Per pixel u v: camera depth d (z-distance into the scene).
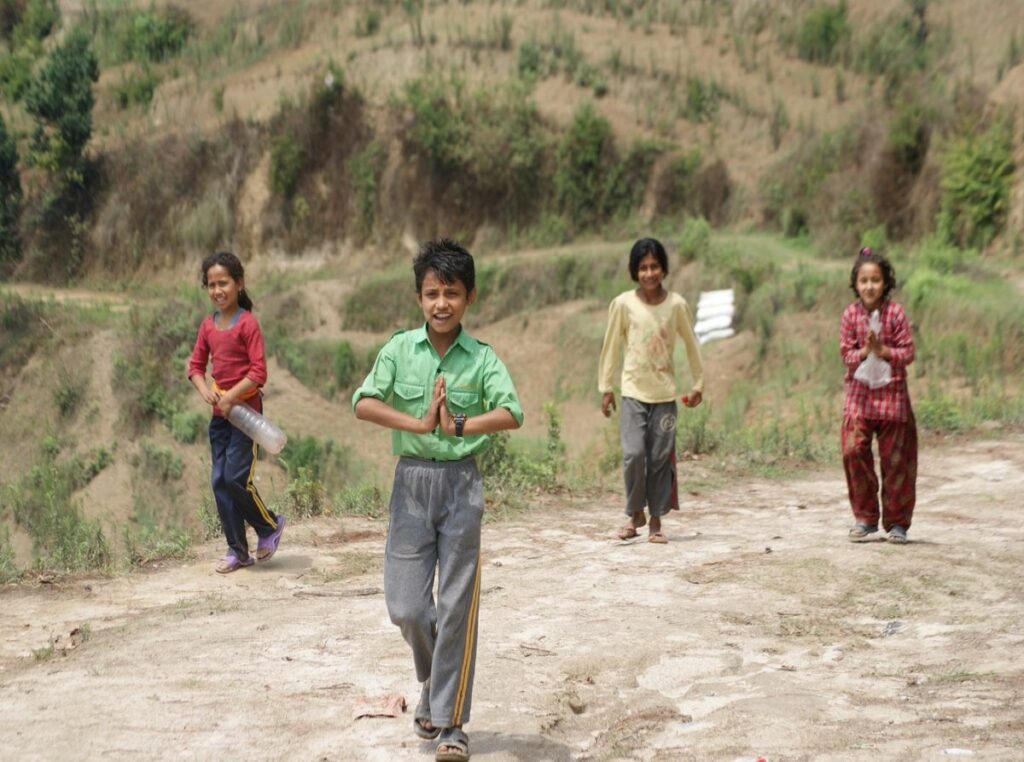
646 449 8.48
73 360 23.52
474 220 34.56
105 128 40.03
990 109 26.98
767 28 38.06
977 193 25.59
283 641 5.85
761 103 34.84
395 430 4.32
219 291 7.60
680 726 4.62
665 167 33.25
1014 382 17.09
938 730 4.32
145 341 23.30
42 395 23.19
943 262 23.31
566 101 35.47
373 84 36.88
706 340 22.92
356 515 9.95
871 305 7.86
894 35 35.09
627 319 8.43
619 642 5.78
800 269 24.00
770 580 7.06
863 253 7.90
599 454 16.08
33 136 38.38
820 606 6.50
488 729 4.54
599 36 38.31
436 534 4.30
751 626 6.12
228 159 37.22
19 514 13.94
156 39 44.47
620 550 8.38
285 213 36.25
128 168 38.09
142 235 37.38
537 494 11.05
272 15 44.00
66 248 37.62
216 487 7.74
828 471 12.41
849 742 4.24
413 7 41.66
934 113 27.81
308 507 10.04
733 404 19.72
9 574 7.73
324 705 4.82
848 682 5.10
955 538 8.23
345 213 35.84
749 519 9.80
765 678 5.18
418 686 5.07
